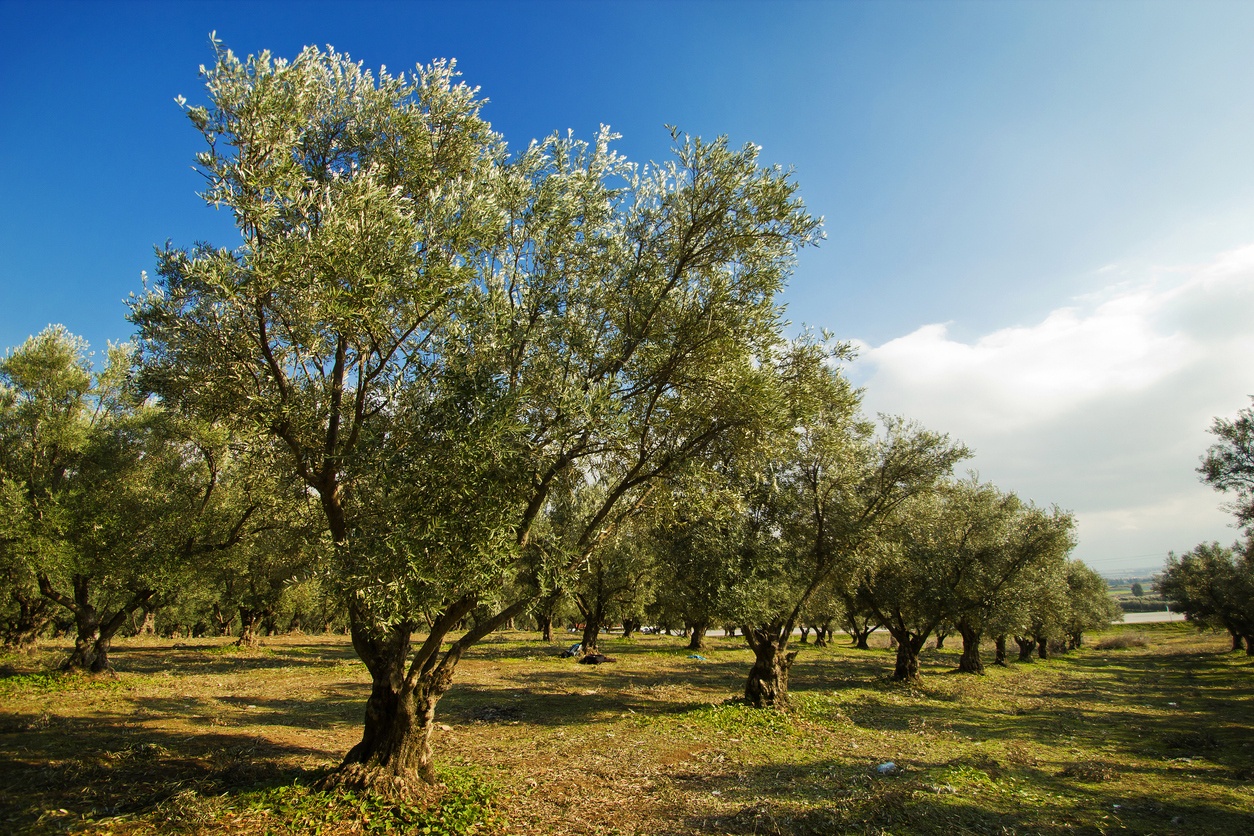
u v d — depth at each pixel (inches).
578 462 442.9
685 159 414.6
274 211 330.6
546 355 399.9
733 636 2642.7
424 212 384.2
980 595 1247.5
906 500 1022.4
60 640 1519.4
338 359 380.5
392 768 360.8
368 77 415.2
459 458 310.7
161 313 376.8
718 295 402.3
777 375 466.3
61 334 866.1
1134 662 1825.8
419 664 378.3
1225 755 573.0
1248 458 800.3
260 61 346.6
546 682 1010.7
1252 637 1765.5
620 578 1533.0
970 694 1015.6
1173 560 2080.5
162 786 372.8
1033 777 481.4
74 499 756.0
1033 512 1282.0
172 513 818.8
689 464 413.7
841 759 523.8
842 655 1822.1
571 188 414.0
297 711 677.3
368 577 303.3
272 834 308.0
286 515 607.8
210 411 398.3
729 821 360.5
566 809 373.7
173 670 987.9
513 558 337.4
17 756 427.2
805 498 802.2
